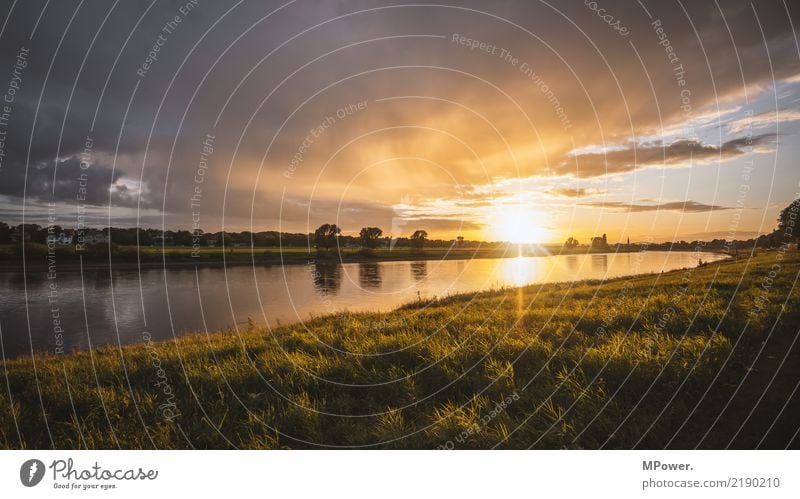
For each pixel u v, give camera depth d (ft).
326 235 176.96
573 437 14.99
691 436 14.47
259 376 20.25
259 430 15.93
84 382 20.24
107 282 130.93
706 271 56.24
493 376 19.01
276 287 111.65
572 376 18.40
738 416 15.05
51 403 17.87
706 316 25.20
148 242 186.70
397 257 198.18
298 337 28.76
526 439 15.03
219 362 23.13
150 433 15.88
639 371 17.87
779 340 20.65
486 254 231.30
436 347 23.15
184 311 79.15
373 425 16.24
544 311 32.78
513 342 23.21
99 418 16.79
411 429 15.88
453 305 42.78
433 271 145.59
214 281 132.05
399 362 21.95
